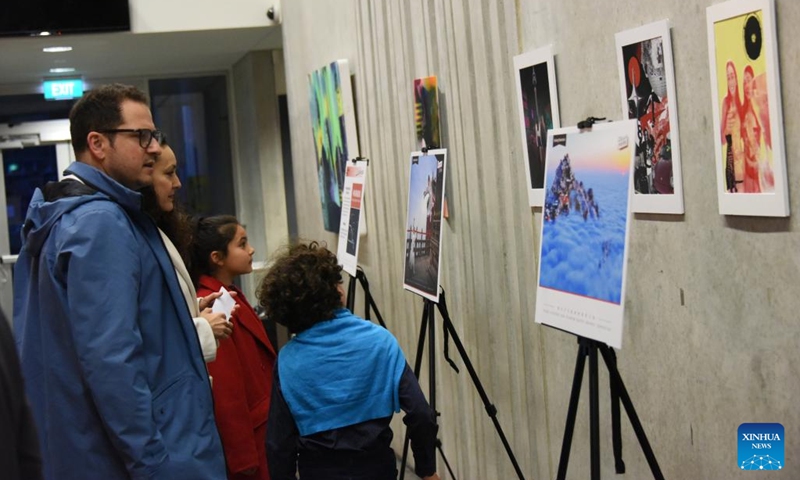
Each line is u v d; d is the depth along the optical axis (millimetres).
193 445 2248
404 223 5043
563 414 3500
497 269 3924
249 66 9000
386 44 5055
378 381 2709
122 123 2334
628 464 3119
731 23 2334
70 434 2205
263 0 7562
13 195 9703
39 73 9055
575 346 3346
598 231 2277
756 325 2400
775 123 2203
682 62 2602
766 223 2320
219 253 3619
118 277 2146
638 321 2986
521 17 3555
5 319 1343
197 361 2330
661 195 2750
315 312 2762
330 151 6160
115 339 2107
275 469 2797
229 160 10219
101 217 2170
